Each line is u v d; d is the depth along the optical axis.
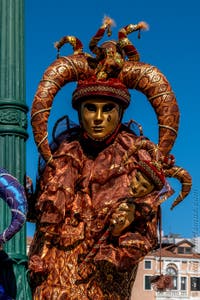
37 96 5.09
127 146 5.12
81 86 5.07
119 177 5.02
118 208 4.78
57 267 4.92
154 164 4.78
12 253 4.52
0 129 4.65
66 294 4.84
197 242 42.16
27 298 4.52
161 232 5.03
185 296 39.03
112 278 4.89
